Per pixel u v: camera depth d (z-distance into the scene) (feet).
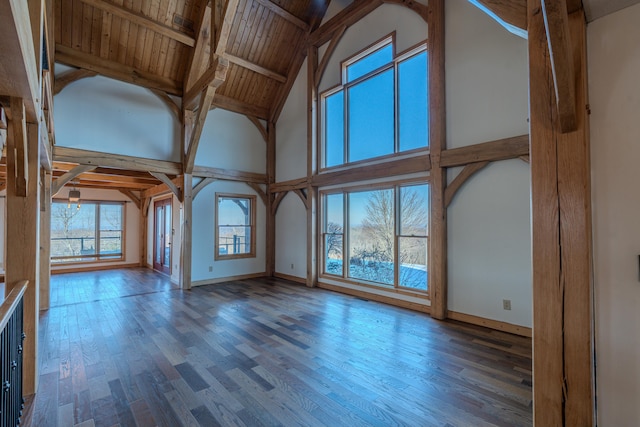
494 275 12.41
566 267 4.03
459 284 13.50
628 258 3.90
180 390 7.88
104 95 17.69
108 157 17.58
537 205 4.24
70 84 16.65
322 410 7.08
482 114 12.74
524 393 7.79
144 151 19.10
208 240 21.57
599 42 4.13
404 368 9.09
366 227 17.99
